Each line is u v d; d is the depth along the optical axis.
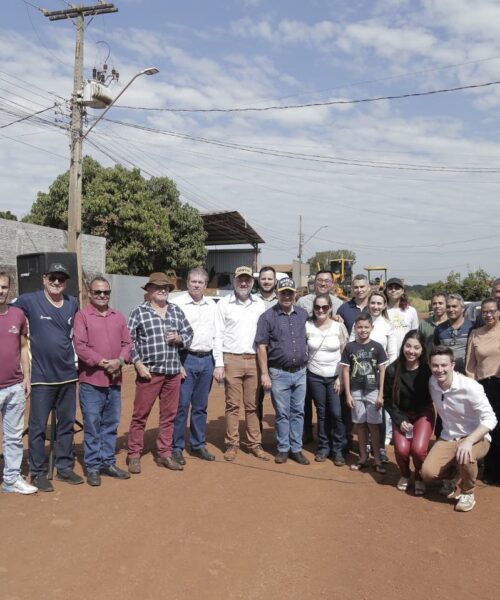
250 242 37.97
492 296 7.09
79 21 15.94
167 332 6.14
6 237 15.21
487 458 6.16
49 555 4.14
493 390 6.06
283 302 6.59
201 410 6.78
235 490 5.67
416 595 3.78
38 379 5.49
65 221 26.25
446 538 4.69
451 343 7.06
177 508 5.12
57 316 5.54
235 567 4.06
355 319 7.21
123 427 8.32
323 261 66.94
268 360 6.73
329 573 4.03
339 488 5.88
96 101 15.94
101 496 5.36
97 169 27.08
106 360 5.65
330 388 6.75
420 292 61.44
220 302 6.78
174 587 3.76
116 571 3.94
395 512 5.25
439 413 5.63
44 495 5.34
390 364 6.10
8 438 5.34
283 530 4.73
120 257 25.31
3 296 5.16
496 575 4.08
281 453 6.68
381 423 6.44
